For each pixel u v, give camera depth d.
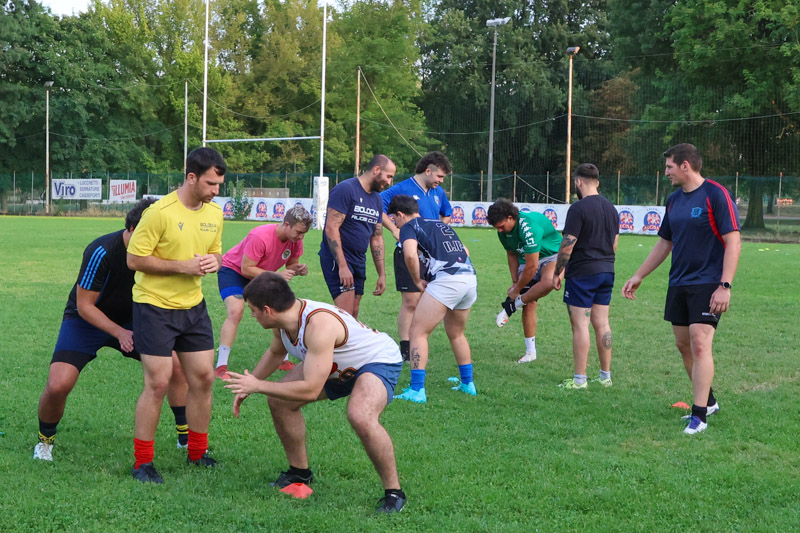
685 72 36.09
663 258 5.77
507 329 8.95
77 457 4.34
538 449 4.64
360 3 53.47
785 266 16.36
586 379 6.39
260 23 57.28
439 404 5.66
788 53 30.70
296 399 3.58
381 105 52.69
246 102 53.16
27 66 47.31
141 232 3.92
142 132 51.41
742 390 6.18
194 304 4.16
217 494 3.85
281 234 6.11
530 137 52.94
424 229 5.84
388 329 8.70
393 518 3.58
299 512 3.62
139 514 3.57
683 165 5.25
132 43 51.50
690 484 4.04
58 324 8.43
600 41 56.66
